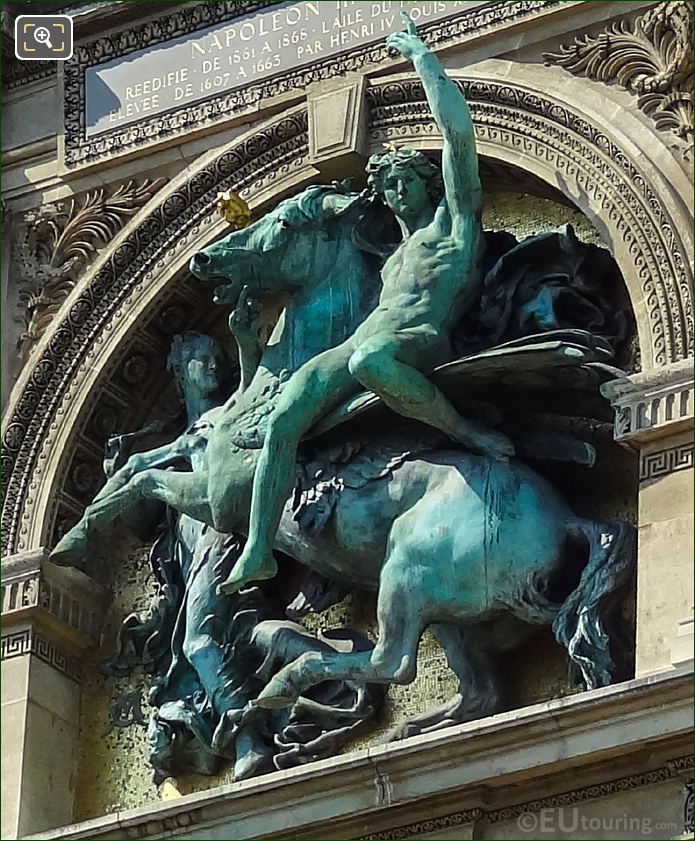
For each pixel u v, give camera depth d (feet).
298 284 97.19
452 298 93.66
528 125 96.94
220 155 101.76
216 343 101.60
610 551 90.27
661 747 86.12
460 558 91.04
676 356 91.35
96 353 102.32
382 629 91.71
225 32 103.71
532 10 98.07
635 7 96.68
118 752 99.40
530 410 94.32
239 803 90.84
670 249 92.53
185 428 102.22
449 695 93.76
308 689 95.61
